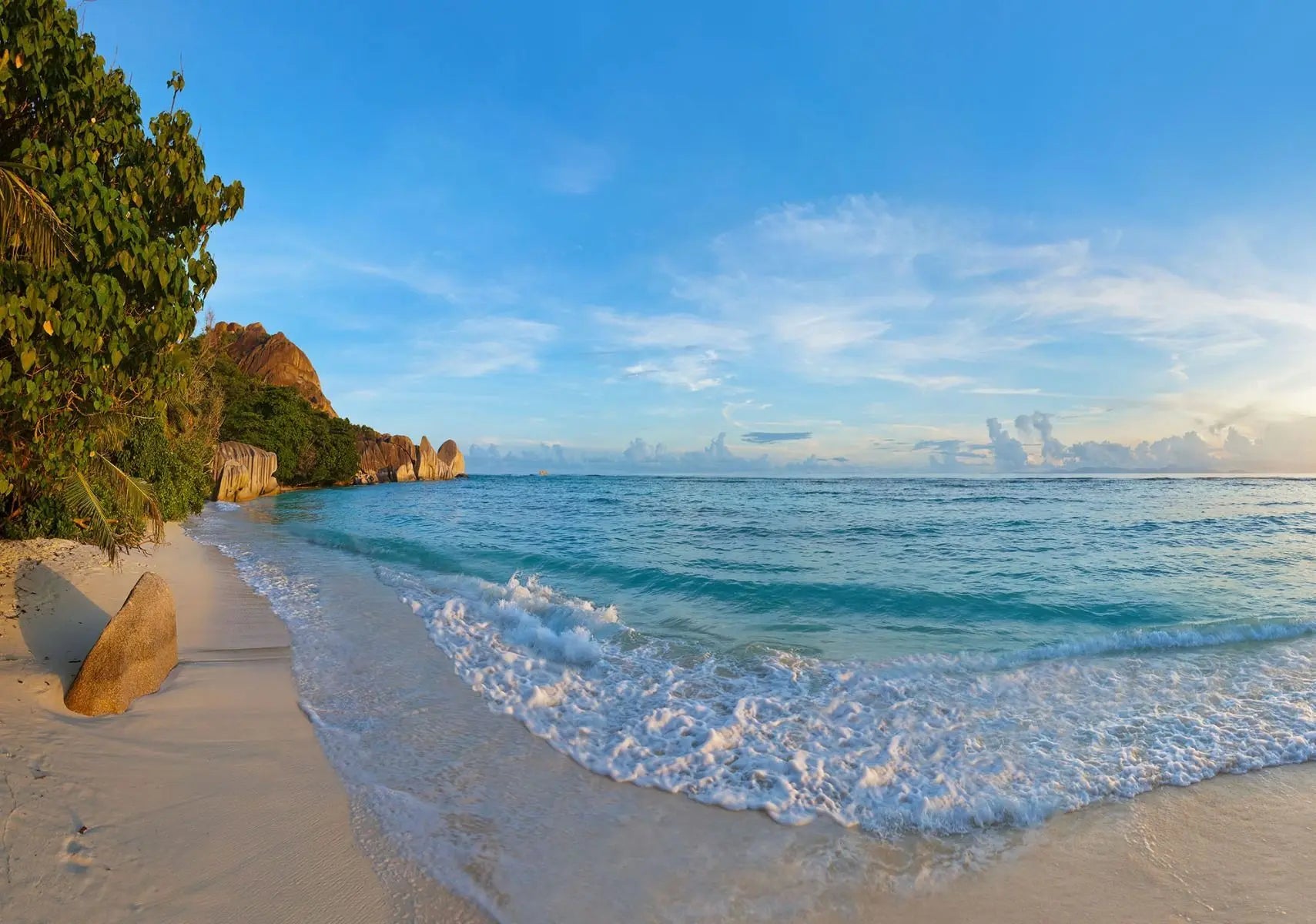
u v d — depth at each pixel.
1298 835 4.37
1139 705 6.48
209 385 40.22
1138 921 3.54
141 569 11.84
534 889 3.64
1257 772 5.21
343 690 6.74
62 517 12.04
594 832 4.26
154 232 6.93
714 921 3.44
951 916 3.54
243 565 14.62
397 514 31.84
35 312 5.01
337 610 10.29
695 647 8.44
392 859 3.83
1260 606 10.92
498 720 6.07
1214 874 3.96
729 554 16.55
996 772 5.12
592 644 8.05
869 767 5.16
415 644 8.45
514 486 74.69
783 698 6.65
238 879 3.50
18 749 4.36
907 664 7.71
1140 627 9.52
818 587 12.13
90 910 3.07
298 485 58.84
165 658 6.43
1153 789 4.94
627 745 5.53
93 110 6.29
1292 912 3.62
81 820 3.76
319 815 4.24
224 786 4.47
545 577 13.77
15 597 7.72
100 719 5.22
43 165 5.23
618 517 29.36
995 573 13.79
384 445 85.31
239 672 6.98
